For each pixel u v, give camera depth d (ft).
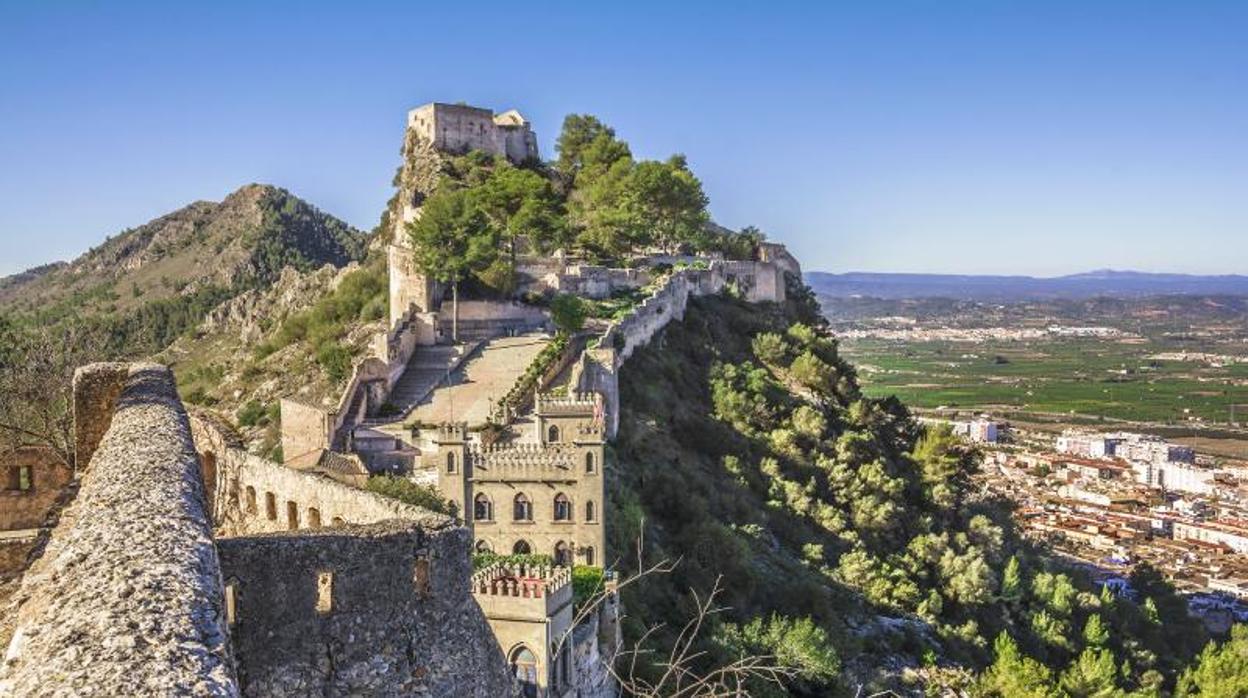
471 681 88.38
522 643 175.11
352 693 81.97
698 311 497.87
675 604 264.72
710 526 300.20
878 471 416.05
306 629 81.25
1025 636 367.86
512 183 548.31
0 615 65.16
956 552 408.26
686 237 606.96
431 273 430.61
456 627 88.33
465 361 399.85
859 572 348.79
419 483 280.31
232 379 499.51
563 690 181.37
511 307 444.14
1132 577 526.57
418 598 86.84
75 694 37.73
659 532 299.99
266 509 172.96
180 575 50.39
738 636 252.62
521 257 503.20
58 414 206.28
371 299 532.32
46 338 267.59
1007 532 467.52
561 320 410.11
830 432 444.14
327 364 443.73
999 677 301.43
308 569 81.87
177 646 42.88
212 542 58.59
